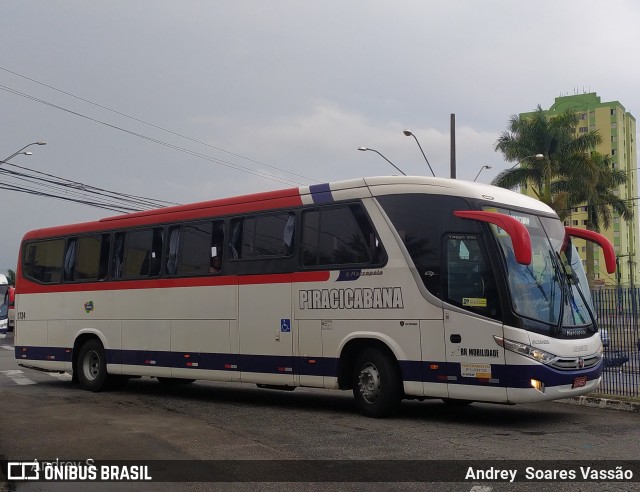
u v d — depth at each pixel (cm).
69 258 1592
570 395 1002
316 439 930
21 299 1675
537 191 4169
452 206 1038
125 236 1488
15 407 1251
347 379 1128
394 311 1063
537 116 4003
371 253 1098
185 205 1388
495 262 989
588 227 4488
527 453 834
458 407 1234
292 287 1185
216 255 1309
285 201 1220
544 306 1008
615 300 1285
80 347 1553
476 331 990
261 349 1220
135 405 1287
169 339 1367
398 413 1153
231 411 1198
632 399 1212
